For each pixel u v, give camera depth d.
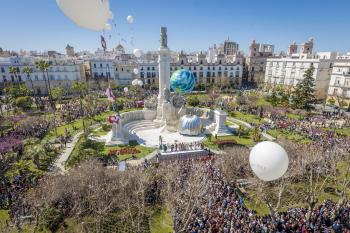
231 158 30.08
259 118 61.72
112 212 24.25
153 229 22.34
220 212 22.44
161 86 56.28
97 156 36.19
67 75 102.56
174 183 26.69
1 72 96.50
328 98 82.00
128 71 113.00
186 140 46.16
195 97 79.19
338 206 23.64
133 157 37.97
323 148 36.75
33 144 40.69
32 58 105.19
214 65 120.75
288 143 34.78
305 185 29.45
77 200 23.23
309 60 92.56
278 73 109.50
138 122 55.81
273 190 27.64
